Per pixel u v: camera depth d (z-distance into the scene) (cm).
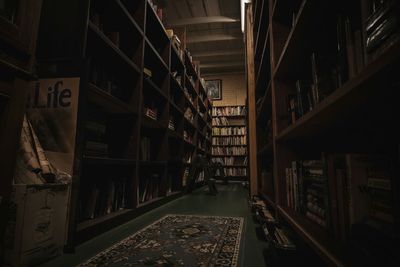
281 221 130
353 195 63
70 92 130
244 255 115
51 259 107
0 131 81
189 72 522
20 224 93
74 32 136
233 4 525
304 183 102
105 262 105
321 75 91
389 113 67
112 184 180
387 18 46
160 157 299
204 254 115
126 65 200
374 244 53
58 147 125
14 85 85
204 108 643
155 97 307
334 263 51
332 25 95
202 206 263
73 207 119
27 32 89
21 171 105
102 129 179
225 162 735
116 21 203
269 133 223
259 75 261
